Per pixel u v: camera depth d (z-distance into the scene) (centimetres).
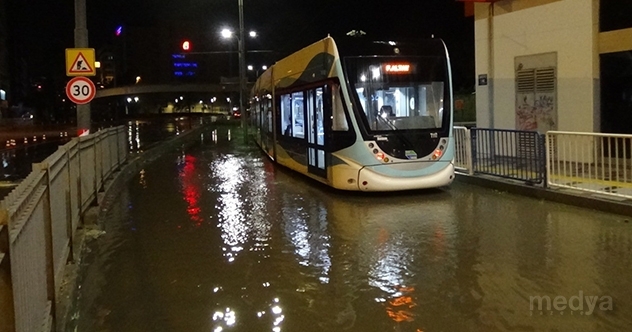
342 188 1274
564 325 548
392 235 920
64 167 748
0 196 1383
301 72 1543
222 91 11175
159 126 6962
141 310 618
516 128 1620
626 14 1358
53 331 533
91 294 674
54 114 10612
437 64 1298
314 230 972
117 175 1620
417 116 1276
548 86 1525
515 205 1132
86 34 1593
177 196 1379
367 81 1260
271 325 566
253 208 1191
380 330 546
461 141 1465
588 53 1420
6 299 342
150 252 857
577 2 1434
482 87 1716
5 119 7556
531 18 1555
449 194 1278
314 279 708
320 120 1379
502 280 682
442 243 860
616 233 882
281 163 1881
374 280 696
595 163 1091
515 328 543
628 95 1384
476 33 1723
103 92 12562
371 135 1239
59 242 661
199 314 601
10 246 340
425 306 606
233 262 792
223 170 1925
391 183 1236
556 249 807
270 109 2112
